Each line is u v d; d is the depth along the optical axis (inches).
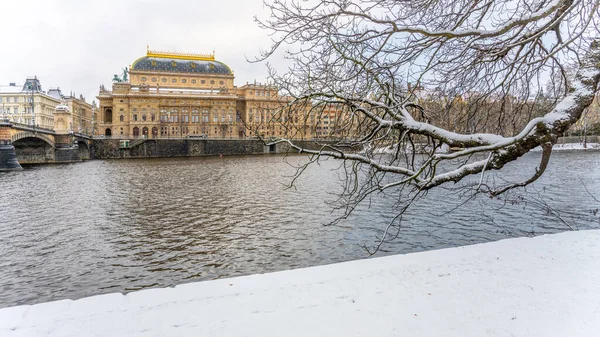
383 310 224.1
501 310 222.4
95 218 813.9
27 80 4830.2
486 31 288.0
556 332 198.7
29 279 485.4
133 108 4926.2
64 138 2938.0
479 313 219.5
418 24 336.2
